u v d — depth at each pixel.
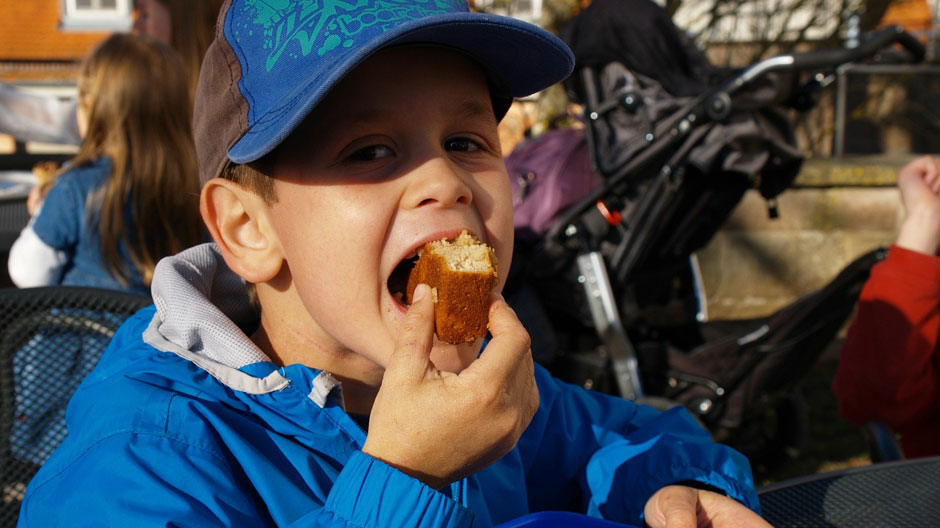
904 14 10.45
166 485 0.98
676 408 1.58
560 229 2.98
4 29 14.53
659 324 3.41
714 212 3.21
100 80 2.73
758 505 1.33
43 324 1.64
